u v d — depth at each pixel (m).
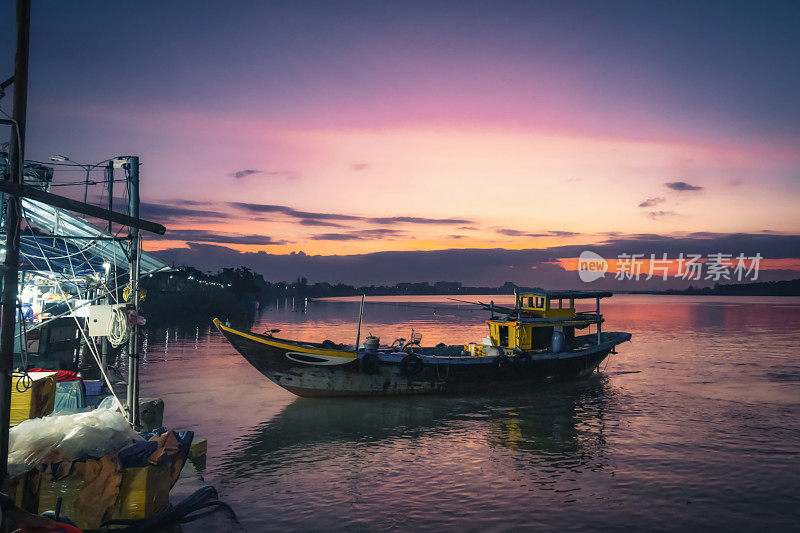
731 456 12.86
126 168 10.97
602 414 17.28
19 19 5.20
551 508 9.79
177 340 39.06
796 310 120.12
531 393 20.45
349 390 18.89
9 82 5.21
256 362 18.52
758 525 9.16
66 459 5.92
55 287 18.03
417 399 19.08
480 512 9.60
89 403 11.26
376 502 10.02
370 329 58.91
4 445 5.16
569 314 22.22
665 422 16.23
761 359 31.16
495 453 13.18
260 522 9.09
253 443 13.90
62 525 5.01
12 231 5.16
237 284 148.00
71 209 5.52
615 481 11.20
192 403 18.27
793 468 11.99
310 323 71.25
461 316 97.69
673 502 10.09
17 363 15.53
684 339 44.72
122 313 9.23
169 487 6.71
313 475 11.50
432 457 12.82
